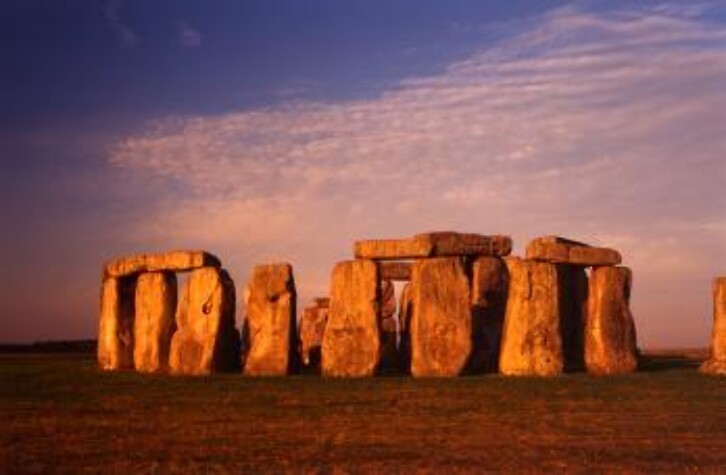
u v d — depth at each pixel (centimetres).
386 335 4403
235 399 2702
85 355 5256
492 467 1788
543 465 1806
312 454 1906
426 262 3484
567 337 3866
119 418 2369
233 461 1839
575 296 3925
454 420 2330
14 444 2011
